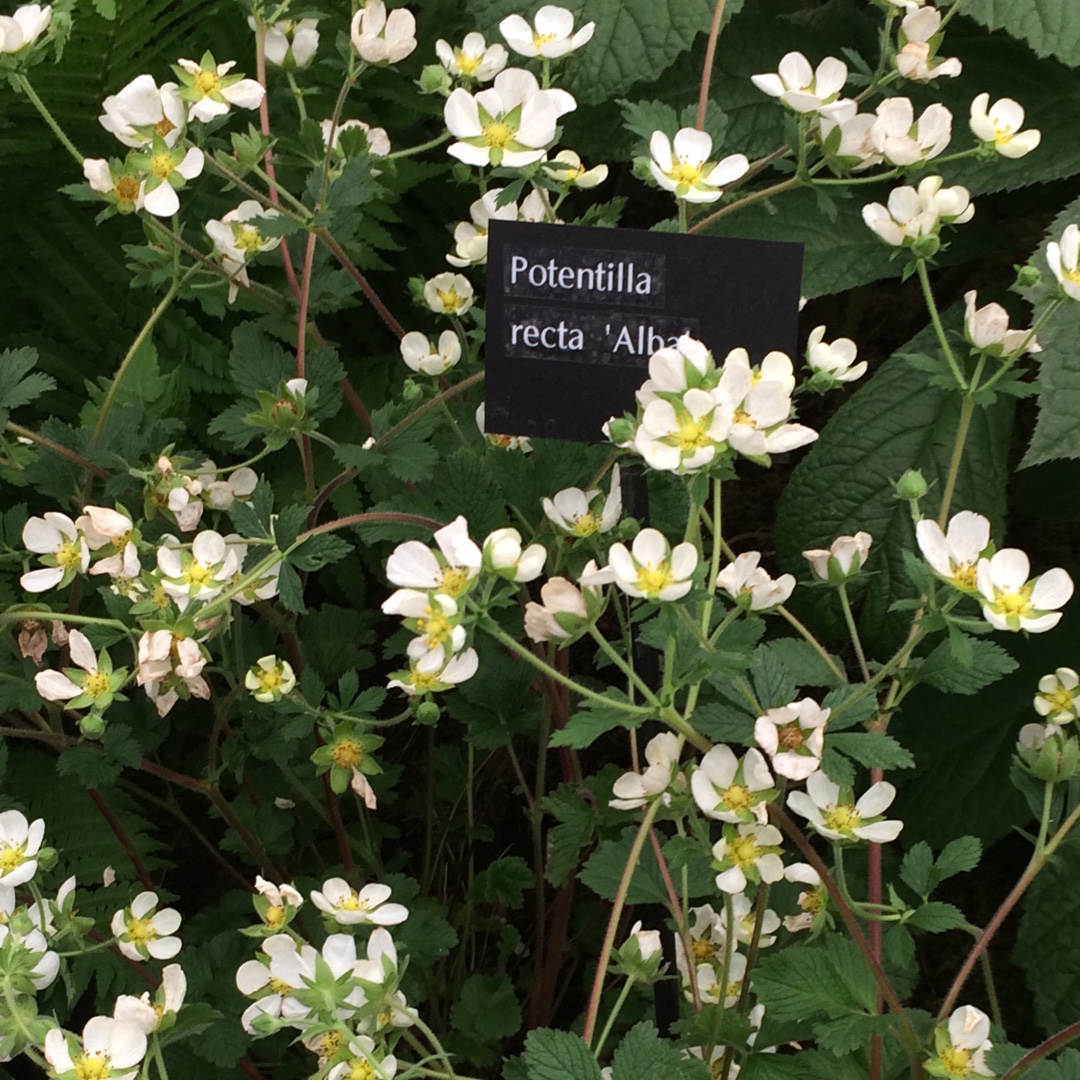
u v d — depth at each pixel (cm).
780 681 37
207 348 65
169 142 44
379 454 45
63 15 44
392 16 46
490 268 43
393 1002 37
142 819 57
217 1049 46
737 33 62
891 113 43
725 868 37
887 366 58
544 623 35
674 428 34
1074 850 51
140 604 41
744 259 41
